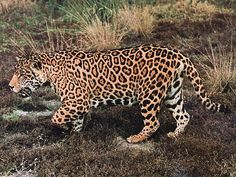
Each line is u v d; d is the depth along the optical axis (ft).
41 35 42.52
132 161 21.81
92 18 40.04
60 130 24.84
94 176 20.70
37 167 21.66
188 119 24.50
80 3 45.50
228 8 48.19
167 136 24.22
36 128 25.17
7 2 51.96
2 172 21.50
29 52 37.86
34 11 50.26
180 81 23.73
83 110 24.11
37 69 24.13
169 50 23.40
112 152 22.57
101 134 24.39
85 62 23.81
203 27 43.01
